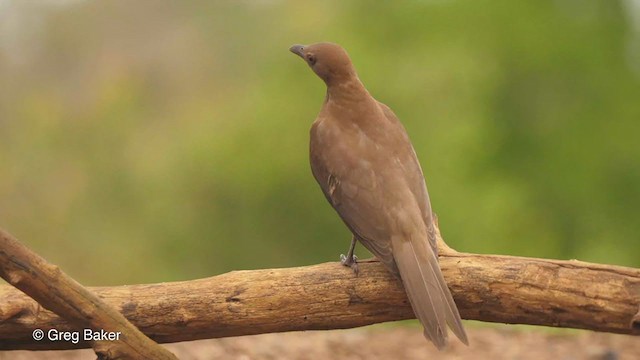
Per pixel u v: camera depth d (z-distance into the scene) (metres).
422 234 6.50
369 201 6.70
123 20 34.50
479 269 6.34
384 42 22.52
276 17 30.38
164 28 34.22
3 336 6.38
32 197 23.98
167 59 33.12
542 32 22.72
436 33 22.36
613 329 6.10
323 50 7.27
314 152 7.14
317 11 23.84
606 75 23.22
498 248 21.00
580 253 22.64
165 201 22.56
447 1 22.66
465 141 21.47
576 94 23.17
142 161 23.69
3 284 6.43
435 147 21.25
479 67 22.28
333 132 7.09
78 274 22.64
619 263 22.73
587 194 22.78
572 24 23.14
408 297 6.26
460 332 6.07
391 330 10.65
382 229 6.55
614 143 23.08
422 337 10.24
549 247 22.19
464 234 20.72
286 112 21.66
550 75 22.97
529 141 22.83
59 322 6.34
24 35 33.06
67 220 23.39
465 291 6.35
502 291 6.28
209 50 33.25
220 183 21.92
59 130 25.28
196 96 31.41
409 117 21.45
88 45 33.38
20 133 25.56
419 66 21.95
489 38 22.50
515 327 10.77
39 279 5.71
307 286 6.42
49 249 23.11
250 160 21.59
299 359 9.19
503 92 22.86
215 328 6.43
